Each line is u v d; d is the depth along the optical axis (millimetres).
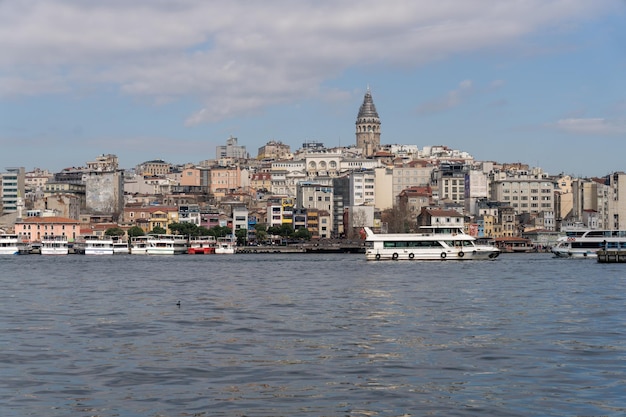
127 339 74375
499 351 66938
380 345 70188
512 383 55062
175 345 70812
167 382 55781
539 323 84375
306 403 50156
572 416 47125
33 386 54688
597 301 107812
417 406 49438
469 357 64312
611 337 74125
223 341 72875
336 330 79438
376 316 90938
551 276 164125
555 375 57375
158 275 181625
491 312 94688
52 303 109250
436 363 61969
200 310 98938
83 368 60562
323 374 58156
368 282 148375
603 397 51125
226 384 55156
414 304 104625
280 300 112000
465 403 50062
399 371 59125
